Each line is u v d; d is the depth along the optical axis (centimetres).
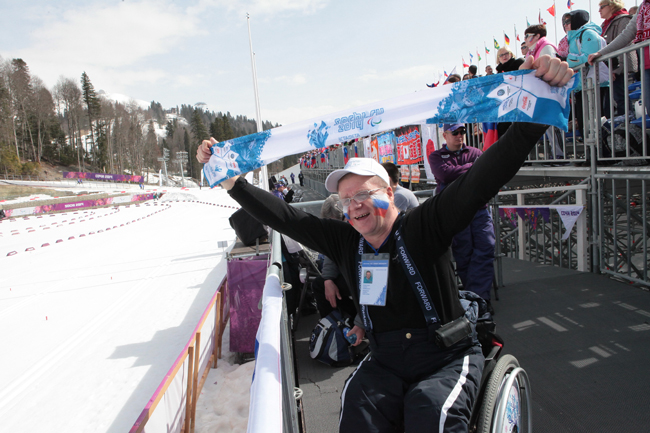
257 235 474
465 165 383
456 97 182
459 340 157
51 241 1650
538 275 465
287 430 136
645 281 381
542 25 521
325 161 2019
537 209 520
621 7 515
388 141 868
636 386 238
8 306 779
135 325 610
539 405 233
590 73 435
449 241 162
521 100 165
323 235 190
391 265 167
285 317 196
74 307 736
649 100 418
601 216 437
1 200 4172
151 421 243
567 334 311
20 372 494
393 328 167
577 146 523
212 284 799
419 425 139
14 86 7688
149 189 6581
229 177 201
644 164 396
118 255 1236
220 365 452
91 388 435
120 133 9800
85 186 6594
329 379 290
